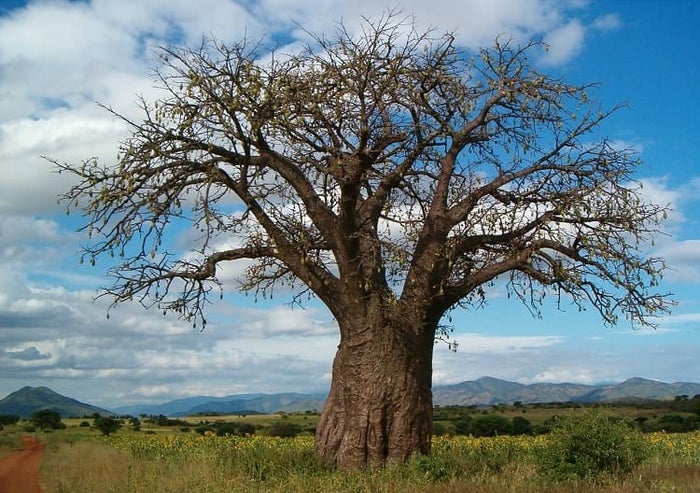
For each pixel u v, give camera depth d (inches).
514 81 590.2
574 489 441.4
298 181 568.7
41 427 2743.6
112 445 1192.2
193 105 533.0
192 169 548.7
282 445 848.9
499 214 549.0
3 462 1026.7
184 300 579.2
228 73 539.2
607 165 595.5
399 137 555.5
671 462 623.8
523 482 460.1
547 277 587.2
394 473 501.0
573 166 599.5
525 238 589.3
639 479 475.8
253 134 536.4
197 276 576.7
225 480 510.3
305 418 3090.6
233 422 2760.8
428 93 575.8
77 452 1034.1
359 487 459.8
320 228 565.9
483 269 591.2
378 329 555.2
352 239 549.0
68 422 3590.1
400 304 567.5
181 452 821.2
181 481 522.3
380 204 582.9
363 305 557.3
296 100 545.0
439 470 496.7
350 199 538.9
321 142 579.8
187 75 536.4
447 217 589.6
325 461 564.4
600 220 575.2
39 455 1171.9
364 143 536.1
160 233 546.3
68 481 629.9
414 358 564.4
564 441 526.3
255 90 523.2
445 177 601.0
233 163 564.4
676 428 1609.3
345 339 566.3
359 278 553.3
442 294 567.5
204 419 3508.9
